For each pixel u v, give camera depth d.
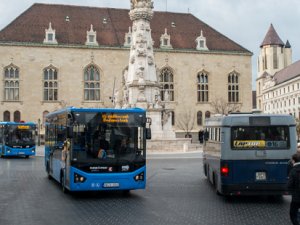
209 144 25.34
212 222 15.63
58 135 25.89
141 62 57.38
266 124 20.05
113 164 21.59
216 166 21.95
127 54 99.94
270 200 20.92
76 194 22.70
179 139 58.75
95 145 21.56
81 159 21.36
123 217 16.52
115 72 99.31
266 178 19.86
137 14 57.47
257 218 16.45
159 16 111.12
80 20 103.38
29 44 94.81
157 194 22.66
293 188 13.27
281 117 20.09
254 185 19.80
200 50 104.31
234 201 20.45
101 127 21.77
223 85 105.94
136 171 21.83
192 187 25.38
